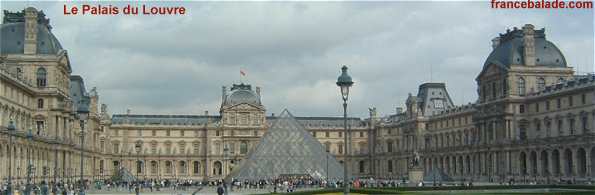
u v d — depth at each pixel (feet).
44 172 585.63
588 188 422.00
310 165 639.35
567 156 612.29
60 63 626.23
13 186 487.20
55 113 615.16
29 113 599.98
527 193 345.10
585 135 574.56
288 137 646.33
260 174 628.69
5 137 492.54
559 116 634.43
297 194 360.48
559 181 595.47
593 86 577.43
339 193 364.79
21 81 559.38
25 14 614.75
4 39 615.57
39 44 617.62
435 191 410.93
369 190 371.35
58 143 617.21
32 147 563.48
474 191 411.95
